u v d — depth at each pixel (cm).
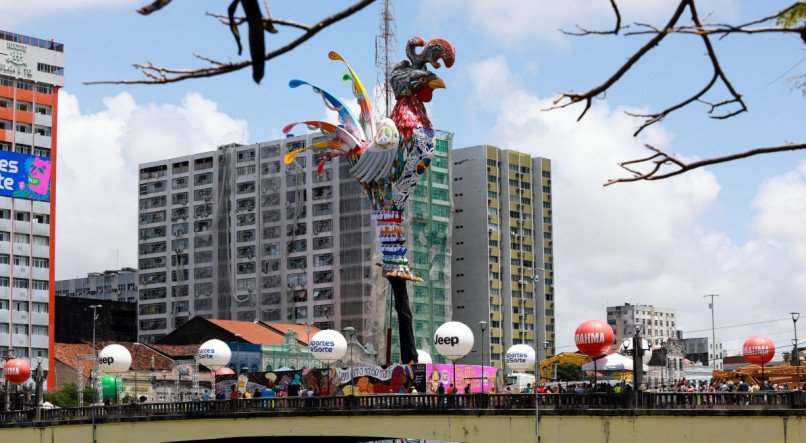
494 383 8469
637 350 5975
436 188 19688
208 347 9612
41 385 8869
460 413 6600
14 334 16088
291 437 7962
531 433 6256
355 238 19375
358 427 7056
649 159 961
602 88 900
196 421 7794
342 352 8475
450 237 19850
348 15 873
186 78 880
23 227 16450
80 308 19688
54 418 8581
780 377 8312
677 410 5694
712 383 8206
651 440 5769
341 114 9081
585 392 6138
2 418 8881
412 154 8819
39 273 16538
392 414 6912
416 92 8944
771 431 5416
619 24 885
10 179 16375
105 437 8225
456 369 8119
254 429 7525
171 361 15100
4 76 16762
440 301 19500
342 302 19350
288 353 16050
